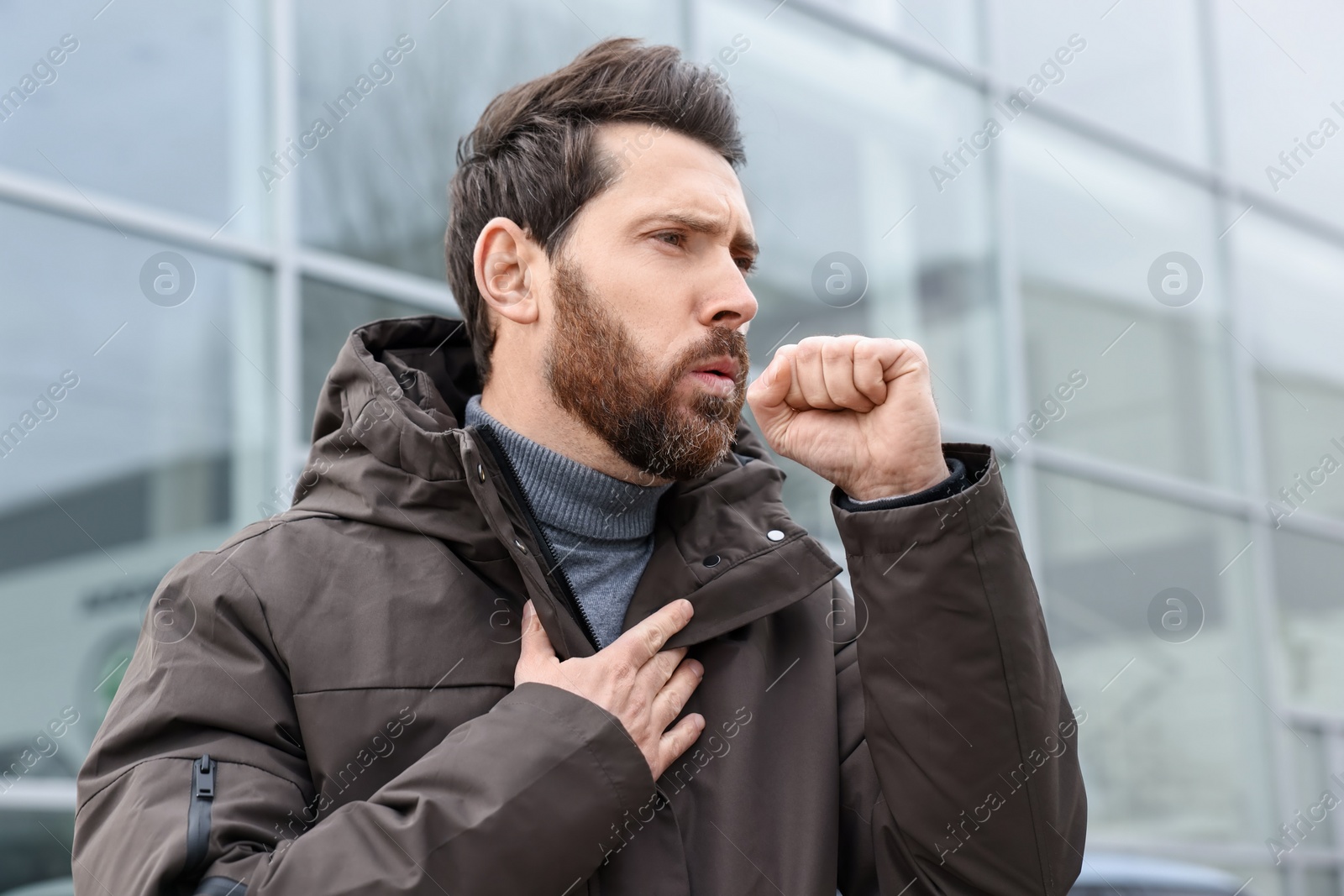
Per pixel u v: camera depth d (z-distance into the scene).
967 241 5.31
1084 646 5.32
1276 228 6.48
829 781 1.33
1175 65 6.26
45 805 3.08
